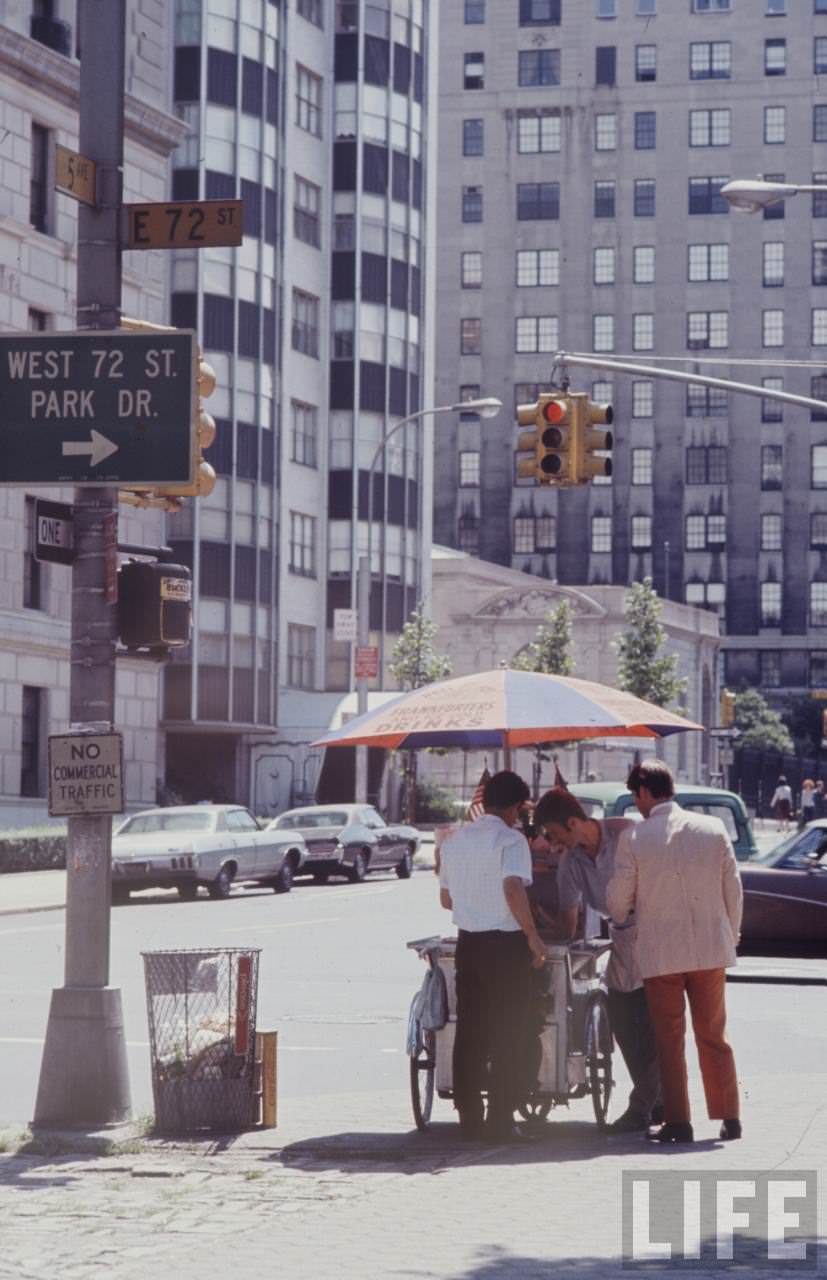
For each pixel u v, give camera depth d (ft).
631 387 409.28
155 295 171.83
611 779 260.01
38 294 154.81
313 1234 28.63
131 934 89.25
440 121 414.62
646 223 409.28
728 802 92.17
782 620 406.41
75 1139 36.70
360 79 230.48
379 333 232.12
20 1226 29.60
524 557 409.69
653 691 262.26
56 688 156.76
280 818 139.54
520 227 411.75
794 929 74.23
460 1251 27.04
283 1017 59.21
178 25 204.85
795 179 407.44
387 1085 45.83
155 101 170.50
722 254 409.08
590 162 411.13
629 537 408.46
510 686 39.86
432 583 278.26
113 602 39.50
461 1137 37.81
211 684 198.80
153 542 174.09
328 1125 39.17
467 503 409.69
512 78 412.98
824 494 406.21
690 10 410.31
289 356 223.92
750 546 406.62
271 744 214.69
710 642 312.91
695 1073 46.88
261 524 205.46
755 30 409.28
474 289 411.95
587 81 411.34
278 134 212.64
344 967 75.10
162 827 119.75
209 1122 38.09
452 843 38.19
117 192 40.40
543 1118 39.81
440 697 40.16
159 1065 38.14
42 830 138.31
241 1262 26.66
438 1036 38.88
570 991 38.34
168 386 38.34
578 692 40.09
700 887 36.68
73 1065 38.68
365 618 152.46
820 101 407.23
